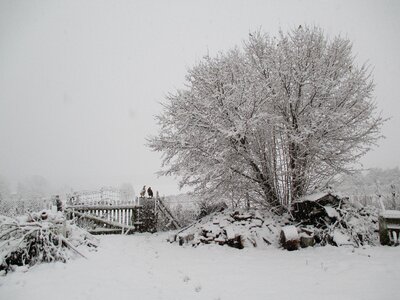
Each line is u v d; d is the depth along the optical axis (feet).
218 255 30.37
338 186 43.98
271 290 18.67
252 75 38.55
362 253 26.66
